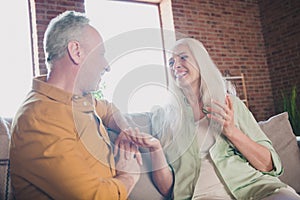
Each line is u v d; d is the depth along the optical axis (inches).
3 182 48.9
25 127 41.4
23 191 41.8
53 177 39.3
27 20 165.2
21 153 40.9
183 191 52.7
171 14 201.2
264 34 234.2
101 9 185.0
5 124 54.5
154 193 53.2
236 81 217.3
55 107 42.7
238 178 54.5
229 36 221.3
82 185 39.3
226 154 55.4
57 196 39.8
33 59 163.2
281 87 222.4
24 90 158.2
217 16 218.7
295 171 76.2
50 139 40.2
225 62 216.5
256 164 55.5
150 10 207.5
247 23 230.5
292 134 80.9
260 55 231.8
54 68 46.6
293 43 211.8
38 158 39.7
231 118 53.8
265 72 231.0
